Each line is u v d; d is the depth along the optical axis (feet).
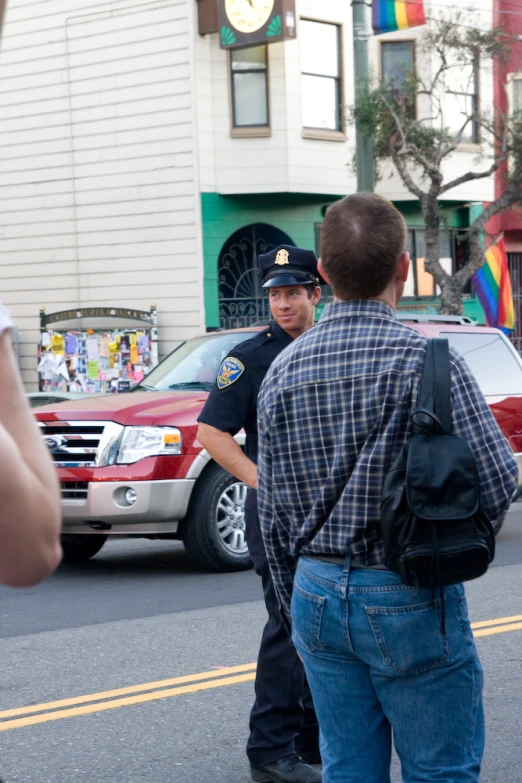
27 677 18.70
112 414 26.61
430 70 62.75
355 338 8.77
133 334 59.41
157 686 18.08
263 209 59.88
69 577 27.89
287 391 8.91
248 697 17.52
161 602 24.49
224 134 58.18
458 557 8.00
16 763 14.67
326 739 9.04
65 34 61.62
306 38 59.47
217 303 58.70
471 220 68.74
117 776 14.23
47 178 63.21
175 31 57.36
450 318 32.40
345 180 61.05
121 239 60.59
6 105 64.44
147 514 26.12
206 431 14.03
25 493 4.25
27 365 65.05
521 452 31.42
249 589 25.73
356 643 8.54
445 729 8.45
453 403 8.30
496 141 58.13
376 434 8.47
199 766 14.60
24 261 64.59
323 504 8.71
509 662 19.30
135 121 59.41
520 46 66.95
